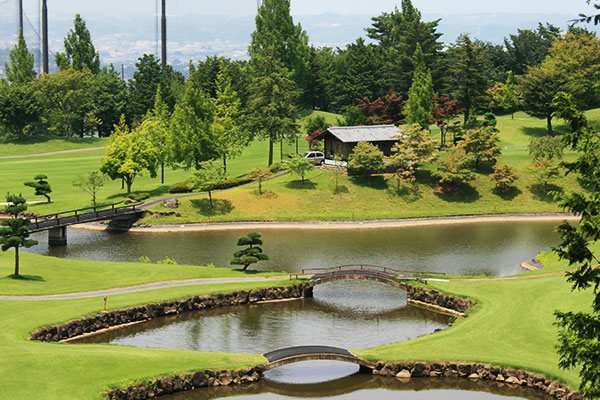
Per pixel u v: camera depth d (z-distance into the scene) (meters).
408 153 137.00
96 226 120.81
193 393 55.09
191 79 144.25
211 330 70.38
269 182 137.12
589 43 176.38
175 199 125.75
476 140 141.12
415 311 77.12
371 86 197.00
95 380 52.28
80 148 188.12
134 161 133.75
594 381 35.84
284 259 99.06
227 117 154.88
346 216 125.31
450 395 55.91
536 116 170.62
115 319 70.56
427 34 196.25
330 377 59.12
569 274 37.22
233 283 81.38
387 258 99.69
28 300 71.88
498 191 136.25
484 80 167.88
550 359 57.97
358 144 138.12
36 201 132.38
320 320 74.00
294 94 158.62
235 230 117.94
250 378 57.03
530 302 71.12
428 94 161.62
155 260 98.50
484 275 89.19
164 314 74.12
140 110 198.50
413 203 132.12
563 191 135.38
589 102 188.00
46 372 52.50
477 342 62.16
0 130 191.62
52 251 104.50
